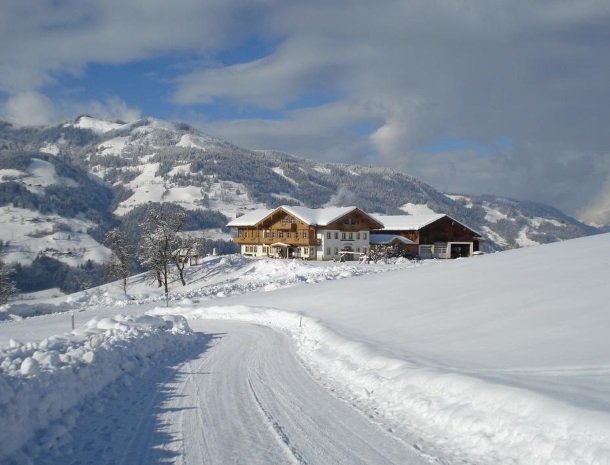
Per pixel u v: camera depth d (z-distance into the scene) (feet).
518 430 22.74
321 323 67.10
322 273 159.43
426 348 43.62
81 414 29.91
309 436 26.11
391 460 22.58
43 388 28.66
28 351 39.78
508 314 50.80
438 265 102.47
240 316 94.58
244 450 24.23
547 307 50.19
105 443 25.36
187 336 65.26
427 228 260.83
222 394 35.42
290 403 32.68
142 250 223.10
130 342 49.47
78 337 49.98
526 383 27.45
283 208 255.09
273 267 186.60
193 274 217.56
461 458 22.50
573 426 20.95
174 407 32.01
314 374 42.01
